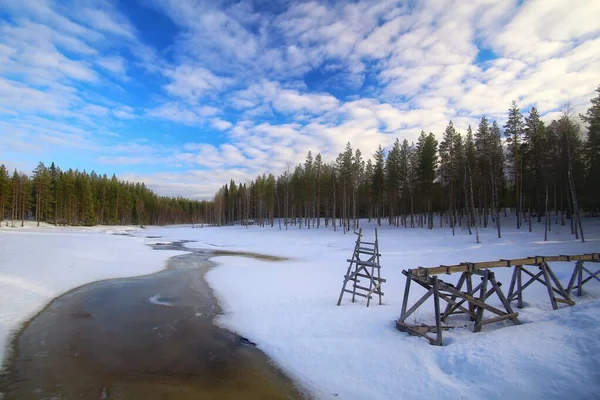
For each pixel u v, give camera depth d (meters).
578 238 25.50
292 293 14.42
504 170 39.53
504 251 21.95
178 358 8.26
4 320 10.45
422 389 6.03
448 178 40.53
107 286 16.69
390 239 34.50
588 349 5.59
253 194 91.56
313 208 62.06
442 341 7.74
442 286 8.05
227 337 9.80
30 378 7.02
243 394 6.54
